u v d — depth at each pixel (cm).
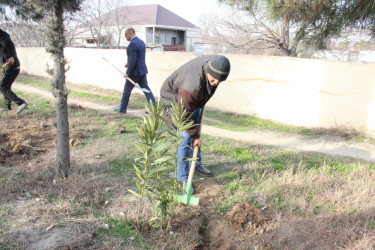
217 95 851
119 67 1090
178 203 333
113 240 267
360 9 562
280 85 729
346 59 930
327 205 338
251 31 1026
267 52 1054
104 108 820
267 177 411
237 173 422
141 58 732
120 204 329
